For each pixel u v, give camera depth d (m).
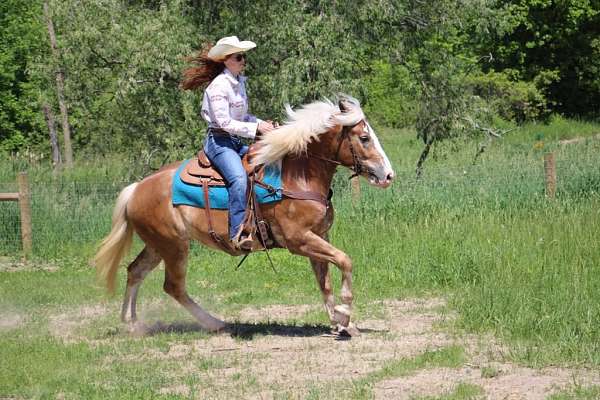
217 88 9.37
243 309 11.47
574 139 36.78
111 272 10.31
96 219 17.45
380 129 37.34
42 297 12.54
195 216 9.61
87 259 16.25
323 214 9.37
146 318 11.12
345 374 8.01
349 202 16.38
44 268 15.72
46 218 17.28
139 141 22.11
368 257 13.41
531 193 16.41
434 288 12.02
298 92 19.84
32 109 32.62
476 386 7.25
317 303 11.66
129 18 20.70
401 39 23.11
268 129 9.38
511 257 12.26
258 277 13.45
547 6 40.56
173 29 19.92
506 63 41.75
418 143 34.91
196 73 9.69
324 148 9.42
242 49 9.35
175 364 8.59
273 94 20.33
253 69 21.44
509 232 13.55
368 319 10.44
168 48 19.48
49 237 17.09
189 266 14.55
